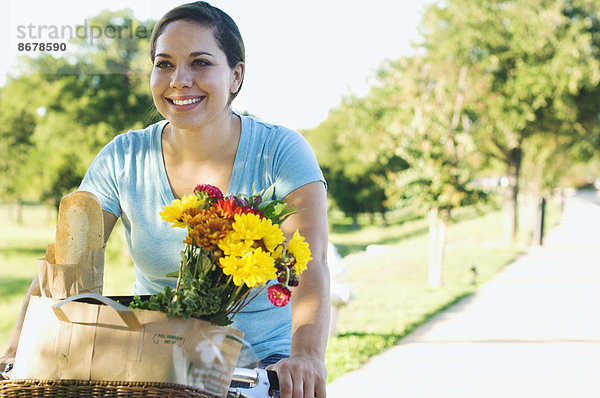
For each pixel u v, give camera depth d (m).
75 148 22.86
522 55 18.11
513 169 25.23
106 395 1.54
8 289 19.28
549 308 11.49
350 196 49.31
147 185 2.28
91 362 1.55
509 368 7.32
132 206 2.28
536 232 25.03
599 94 21.78
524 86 18.36
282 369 1.76
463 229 35.91
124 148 2.32
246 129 2.28
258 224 1.59
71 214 1.77
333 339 8.45
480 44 17.16
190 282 1.59
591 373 7.13
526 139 24.69
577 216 45.69
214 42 2.09
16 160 26.22
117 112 22.47
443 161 14.54
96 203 1.80
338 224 53.19
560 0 18.30
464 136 15.07
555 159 33.03
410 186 14.59
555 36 18.39
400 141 15.09
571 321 10.27
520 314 10.88
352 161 47.09
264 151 2.26
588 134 25.02
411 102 15.38
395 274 17.17
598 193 93.94
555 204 61.12
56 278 1.71
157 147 2.28
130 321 1.53
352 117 16.09
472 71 17.77
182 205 1.67
